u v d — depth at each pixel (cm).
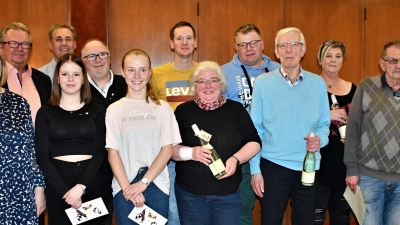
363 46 453
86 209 247
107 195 268
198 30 428
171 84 327
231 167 247
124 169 250
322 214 327
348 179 291
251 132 265
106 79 313
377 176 277
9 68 296
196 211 254
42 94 307
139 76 254
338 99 325
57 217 246
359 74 454
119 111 255
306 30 445
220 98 265
